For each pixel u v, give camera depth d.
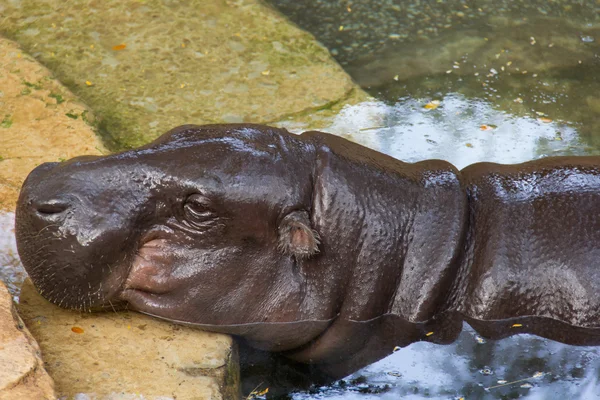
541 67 14.34
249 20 15.10
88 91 12.98
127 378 7.38
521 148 12.16
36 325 7.95
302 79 13.68
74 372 7.35
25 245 7.97
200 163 8.05
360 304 8.52
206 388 7.39
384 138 12.28
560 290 8.60
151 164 8.05
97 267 7.91
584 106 13.35
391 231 8.52
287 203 8.12
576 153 12.07
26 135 11.33
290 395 7.91
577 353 8.38
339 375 8.19
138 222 8.00
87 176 7.96
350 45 14.94
